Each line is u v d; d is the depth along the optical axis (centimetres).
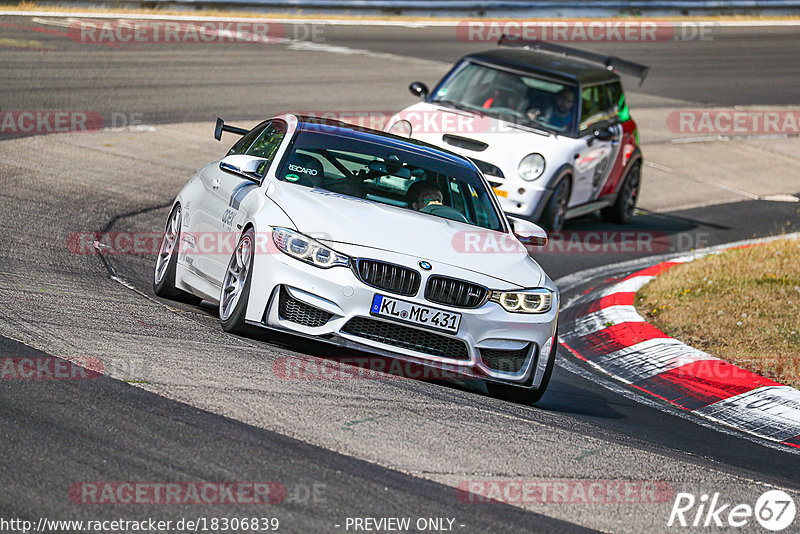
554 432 2141
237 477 1586
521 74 5062
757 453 2428
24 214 3675
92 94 6131
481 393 2550
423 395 2231
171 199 4388
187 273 2830
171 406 1847
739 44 12112
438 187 2794
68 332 2227
